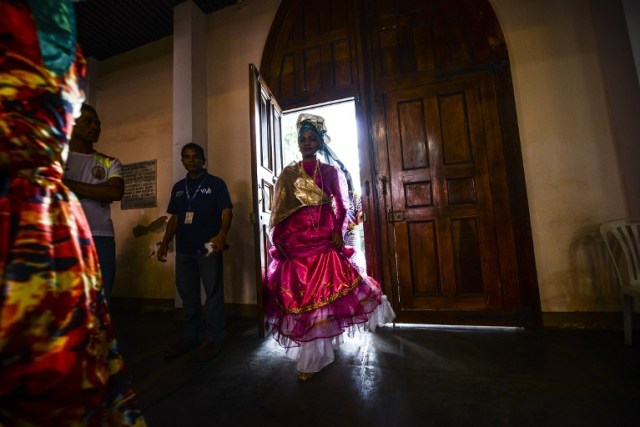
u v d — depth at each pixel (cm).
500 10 276
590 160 245
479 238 264
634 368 171
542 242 252
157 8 371
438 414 137
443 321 264
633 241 212
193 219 225
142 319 333
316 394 160
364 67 305
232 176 349
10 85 55
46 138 60
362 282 199
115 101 433
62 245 61
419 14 296
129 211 400
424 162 281
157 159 396
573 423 127
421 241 277
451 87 281
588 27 254
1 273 52
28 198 57
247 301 328
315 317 179
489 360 191
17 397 52
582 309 241
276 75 335
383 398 152
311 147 209
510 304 253
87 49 431
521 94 265
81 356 60
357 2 313
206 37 376
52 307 57
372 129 298
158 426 138
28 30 58
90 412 61
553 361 185
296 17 339
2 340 50
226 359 210
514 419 131
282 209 202
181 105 347
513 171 259
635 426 124
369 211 290
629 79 233
